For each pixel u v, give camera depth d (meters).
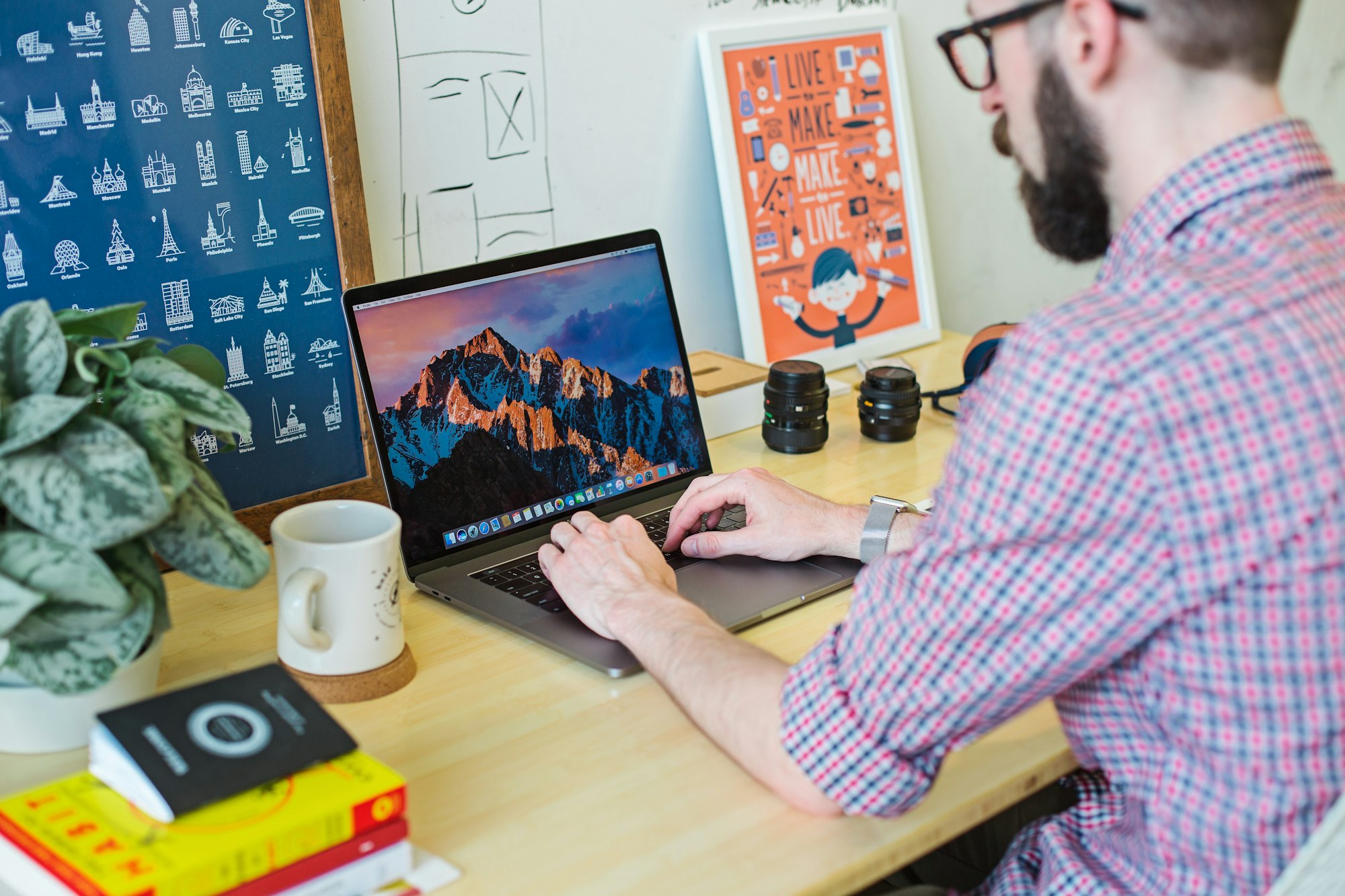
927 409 1.55
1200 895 0.67
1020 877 0.78
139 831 0.62
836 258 1.70
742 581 1.05
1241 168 0.64
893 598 0.69
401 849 0.66
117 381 0.82
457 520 1.10
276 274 1.14
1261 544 0.59
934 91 1.83
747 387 1.47
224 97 1.08
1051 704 0.87
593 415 1.22
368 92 1.24
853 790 0.71
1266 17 0.61
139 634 0.75
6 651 0.71
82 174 1.01
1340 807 0.59
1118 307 0.62
